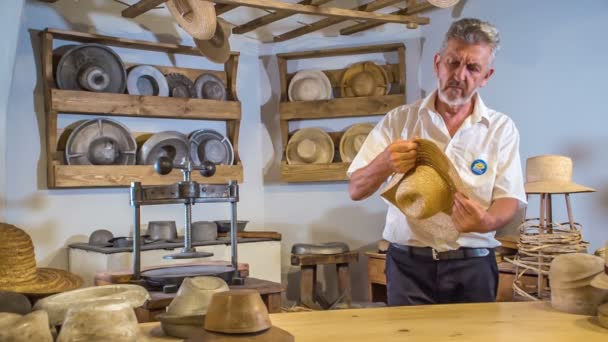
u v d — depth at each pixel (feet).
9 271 6.31
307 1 13.56
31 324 4.05
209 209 15.46
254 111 16.26
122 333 4.18
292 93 15.90
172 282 8.62
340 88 15.96
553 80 13.24
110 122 13.78
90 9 13.97
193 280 5.04
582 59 12.80
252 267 13.85
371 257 14.20
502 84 14.10
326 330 5.10
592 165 12.64
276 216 16.28
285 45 16.25
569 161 11.50
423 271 7.93
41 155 13.24
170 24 15.02
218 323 4.15
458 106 7.74
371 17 14.01
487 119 7.76
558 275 5.75
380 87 15.66
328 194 15.96
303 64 16.11
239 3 12.52
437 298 7.92
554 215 13.12
